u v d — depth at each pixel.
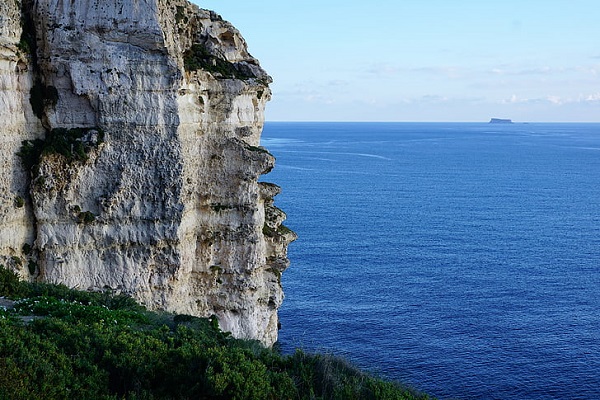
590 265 86.94
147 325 27.66
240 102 38.62
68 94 33.28
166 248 35.00
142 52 33.34
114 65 33.09
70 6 33.06
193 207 36.88
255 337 39.88
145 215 34.34
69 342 21.92
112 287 34.22
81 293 30.58
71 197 33.31
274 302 41.34
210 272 38.03
